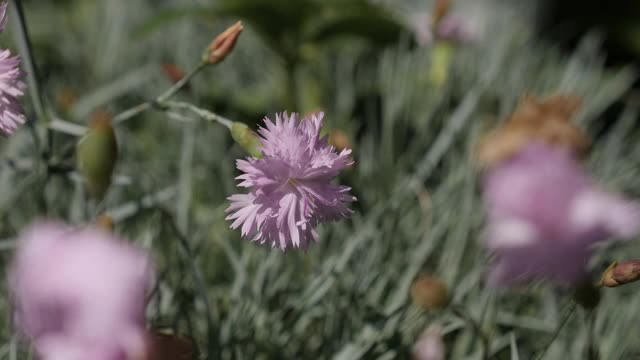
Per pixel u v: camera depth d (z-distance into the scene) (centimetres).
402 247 56
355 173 61
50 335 32
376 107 77
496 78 78
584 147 35
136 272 31
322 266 52
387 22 68
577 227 33
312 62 72
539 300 54
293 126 42
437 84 71
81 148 39
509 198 33
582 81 81
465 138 68
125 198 60
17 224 55
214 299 52
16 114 43
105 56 88
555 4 113
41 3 105
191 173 58
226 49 46
